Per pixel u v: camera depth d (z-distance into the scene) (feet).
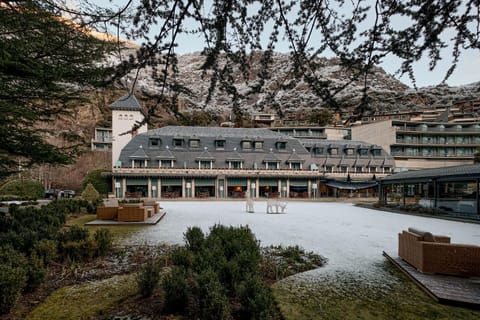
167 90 9.96
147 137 123.44
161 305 14.25
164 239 31.09
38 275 16.01
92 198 74.90
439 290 16.40
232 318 12.66
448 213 61.31
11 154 28.84
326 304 15.07
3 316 13.20
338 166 141.59
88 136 194.08
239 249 19.54
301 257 24.56
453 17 8.46
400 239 23.73
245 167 127.34
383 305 15.06
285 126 217.77
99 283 17.51
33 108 27.45
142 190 114.01
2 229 27.17
